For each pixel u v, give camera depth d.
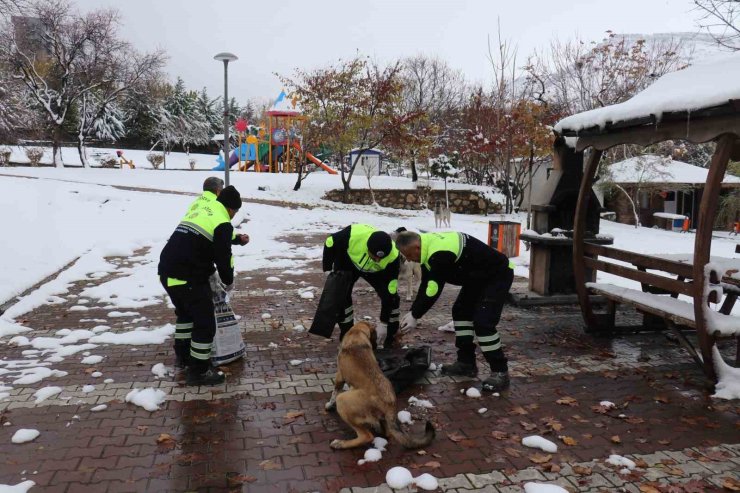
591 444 3.73
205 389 4.61
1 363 5.19
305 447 3.64
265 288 8.86
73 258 11.12
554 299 7.86
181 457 3.47
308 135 27.00
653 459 3.53
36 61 34.47
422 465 3.43
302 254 12.63
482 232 19.08
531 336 6.34
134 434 3.78
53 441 3.66
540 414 4.21
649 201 28.11
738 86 3.94
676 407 4.36
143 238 14.25
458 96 46.34
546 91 25.39
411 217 23.89
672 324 5.25
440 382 4.87
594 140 5.86
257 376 4.94
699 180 25.52
